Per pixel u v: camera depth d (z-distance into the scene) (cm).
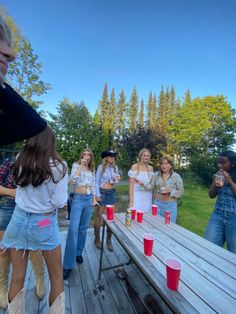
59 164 124
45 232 125
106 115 2922
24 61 881
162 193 270
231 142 1672
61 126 715
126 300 189
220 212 221
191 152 1614
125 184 1073
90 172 253
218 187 226
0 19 46
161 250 141
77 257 252
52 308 129
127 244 147
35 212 122
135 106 2959
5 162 165
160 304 184
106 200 295
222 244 222
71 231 229
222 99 1677
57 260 133
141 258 126
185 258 131
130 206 284
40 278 181
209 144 1708
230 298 90
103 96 2995
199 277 108
